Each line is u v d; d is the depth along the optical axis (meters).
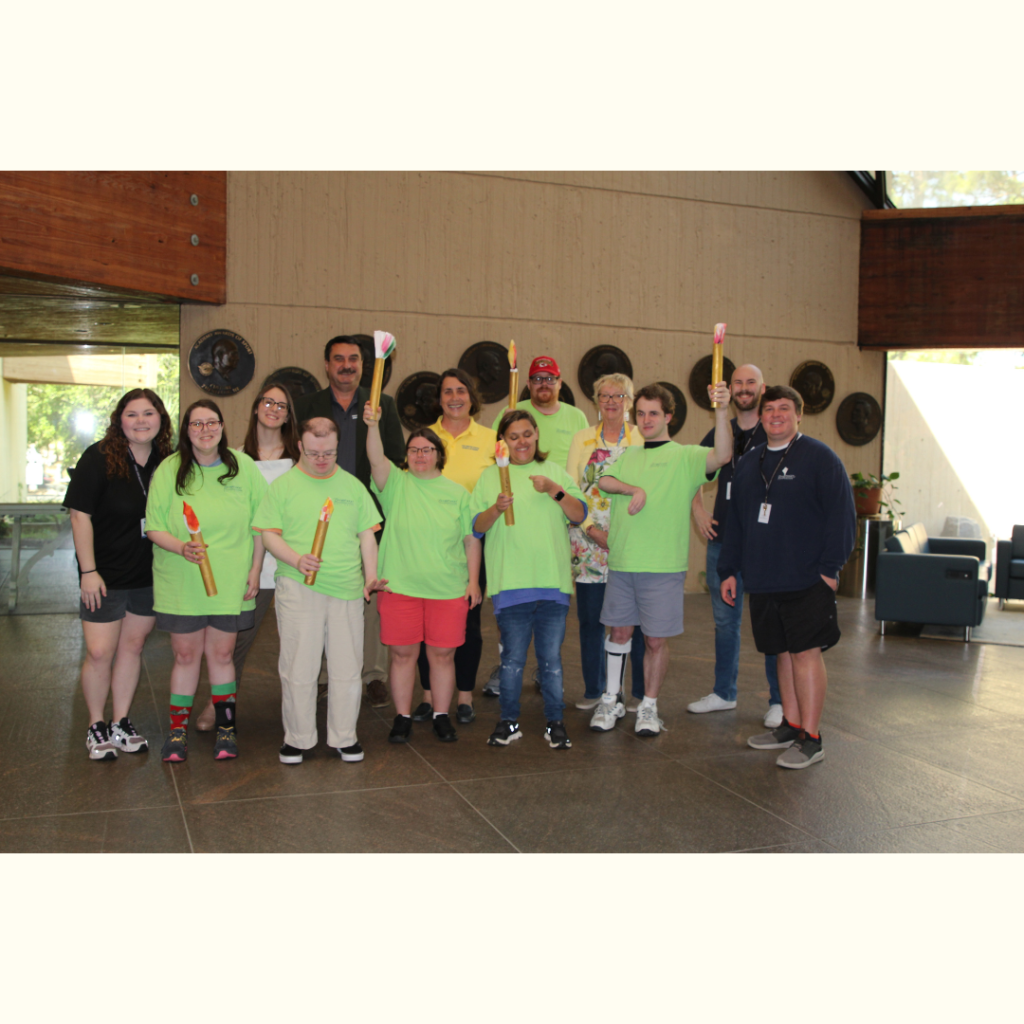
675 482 4.21
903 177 10.16
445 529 4.07
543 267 9.23
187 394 8.21
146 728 4.36
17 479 8.88
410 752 4.04
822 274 10.23
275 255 8.37
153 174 7.53
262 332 8.35
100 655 3.82
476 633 4.56
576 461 4.77
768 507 3.92
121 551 3.78
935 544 9.73
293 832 3.13
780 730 4.22
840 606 8.92
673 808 3.41
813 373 10.16
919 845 3.11
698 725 4.57
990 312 10.02
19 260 6.66
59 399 9.16
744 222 9.92
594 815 3.33
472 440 4.71
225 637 3.89
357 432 4.66
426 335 8.86
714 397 4.10
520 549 4.04
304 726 3.82
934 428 12.47
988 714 4.90
